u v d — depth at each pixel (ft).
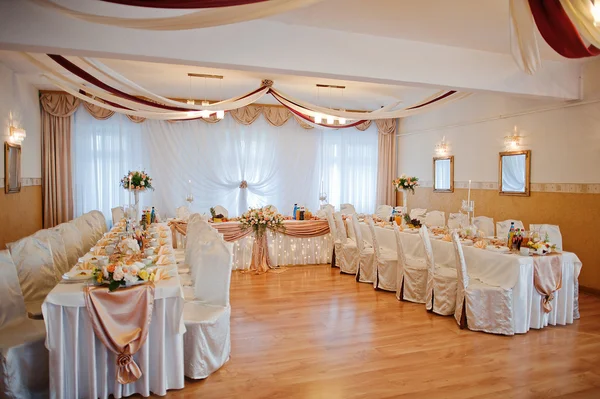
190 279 13.97
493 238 17.44
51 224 26.20
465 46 16.75
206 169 29.94
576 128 19.16
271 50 14.14
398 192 33.88
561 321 14.74
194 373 10.25
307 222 24.17
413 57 16.14
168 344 9.70
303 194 32.12
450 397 9.69
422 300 16.94
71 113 26.35
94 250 13.60
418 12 13.37
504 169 23.09
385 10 13.21
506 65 17.65
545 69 18.33
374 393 9.82
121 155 27.94
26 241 12.00
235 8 9.20
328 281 20.53
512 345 12.81
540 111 20.90
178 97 28.53
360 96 28.09
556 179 20.15
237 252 22.79
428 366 11.29
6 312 9.89
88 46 11.95
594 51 11.26
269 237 23.52
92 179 27.55
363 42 15.40
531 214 21.49
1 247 19.15
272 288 19.08
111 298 9.01
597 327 14.53
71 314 8.95
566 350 12.46
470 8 13.01
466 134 26.08
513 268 13.76
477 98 25.07
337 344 12.69
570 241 19.51
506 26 14.49
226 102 19.65
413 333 13.69
